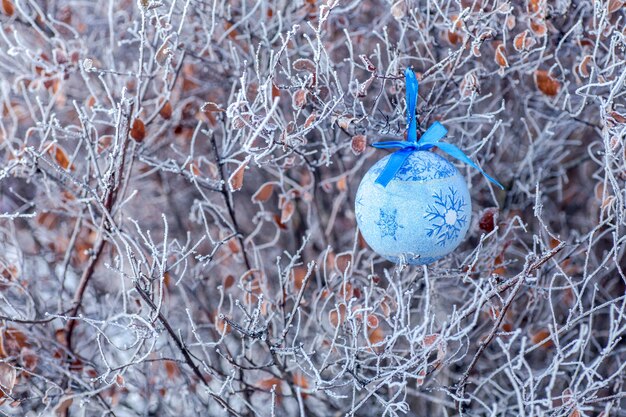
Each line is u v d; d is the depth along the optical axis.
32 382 2.28
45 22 2.21
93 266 2.16
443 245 1.53
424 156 1.55
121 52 2.73
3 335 2.11
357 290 2.09
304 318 2.79
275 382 2.21
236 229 2.11
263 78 2.18
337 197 2.74
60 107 2.35
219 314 1.87
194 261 3.10
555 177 3.08
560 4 2.03
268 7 2.32
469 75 1.86
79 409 2.59
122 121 1.93
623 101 2.33
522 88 2.50
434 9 2.13
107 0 2.78
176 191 3.15
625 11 2.04
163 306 2.43
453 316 1.77
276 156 2.41
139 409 2.76
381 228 1.53
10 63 2.73
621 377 2.13
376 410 2.67
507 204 2.53
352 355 1.81
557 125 2.34
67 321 2.27
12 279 2.31
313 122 1.75
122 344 2.79
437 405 2.67
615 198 1.77
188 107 2.48
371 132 2.08
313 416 2.61
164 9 2.24
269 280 3.11
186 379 2.44
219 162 1.95
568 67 2.44
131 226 3.15
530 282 2.10
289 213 2.12
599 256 3.01
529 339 2.51
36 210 2.70
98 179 1.92
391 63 1.87
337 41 2.49
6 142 2.14
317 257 3.02
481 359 2.70
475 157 2.14
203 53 2.38
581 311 1.81
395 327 1.72
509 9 1.79
